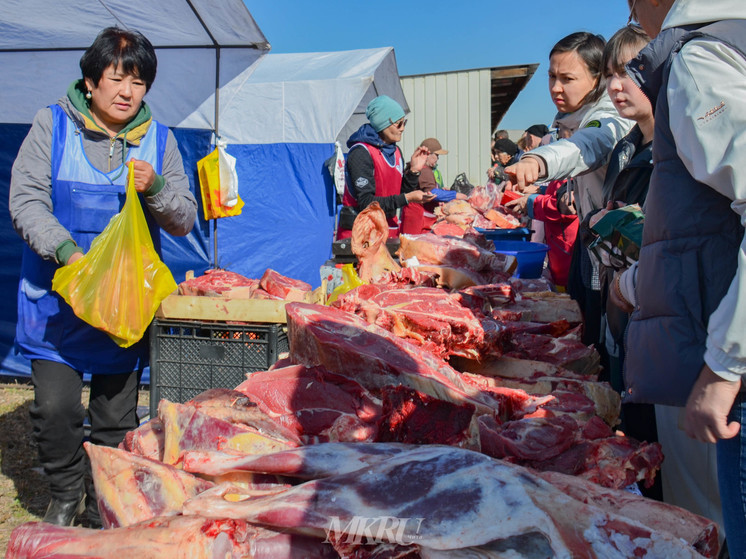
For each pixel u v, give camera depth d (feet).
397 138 17.67
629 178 8.77
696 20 4.84
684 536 3.78
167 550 3.81
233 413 5.21
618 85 7.77
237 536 3.84
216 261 18.34
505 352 7.48
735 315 4.27
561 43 10.57
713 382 4.58
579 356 7.47
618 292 7.03
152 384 10.38
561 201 14.34
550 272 15.81
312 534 3.87
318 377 5.67
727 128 4.32
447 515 3.66
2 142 18.19
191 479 4.56
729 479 4.99
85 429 13.85
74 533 4.07
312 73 27.63
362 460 4.37
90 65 9.27
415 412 4.93
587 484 4.23
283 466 4.40
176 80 17.69
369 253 10.65
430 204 24.91
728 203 4.78
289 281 10.78
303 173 26.78
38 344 9.68
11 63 17.03
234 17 15.34
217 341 10.10
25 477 12.90
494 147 31.48
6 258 18.65
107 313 8.89
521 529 3.55
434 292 8.27
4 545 10.13
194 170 18.35
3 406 16.72
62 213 9.79
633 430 8.93
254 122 26.84
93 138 9.89
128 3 14.78
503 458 4.86
